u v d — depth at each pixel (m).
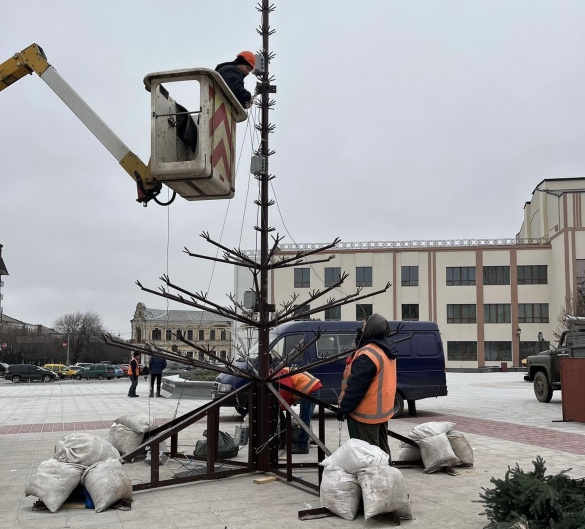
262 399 6.83
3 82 6.88
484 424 12.05
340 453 5.31
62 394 26.09
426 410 15.51
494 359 57.72
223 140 5.55
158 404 18.56
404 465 7.25
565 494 4.63
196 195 5.82
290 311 6.65
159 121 5.21
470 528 4.85
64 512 5.35
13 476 7.00
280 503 5.60
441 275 58.69
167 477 6.86
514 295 57.84
